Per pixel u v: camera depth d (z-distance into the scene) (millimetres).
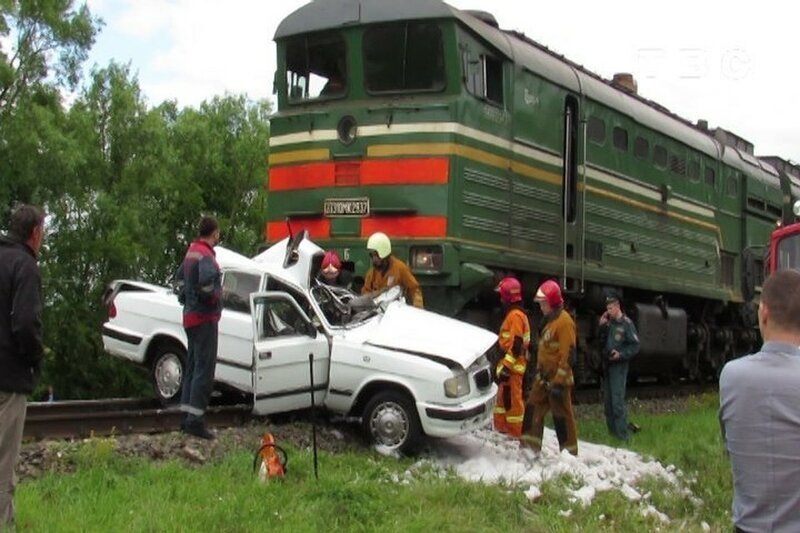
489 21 13945
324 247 12852
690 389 20984
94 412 10680
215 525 6855
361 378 10008
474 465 9656
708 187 21047
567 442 10586
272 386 10141
